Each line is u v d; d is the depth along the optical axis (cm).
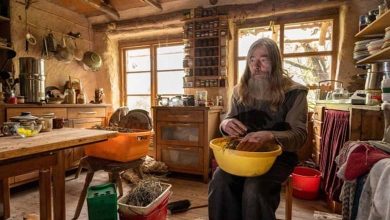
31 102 237
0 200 157
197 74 300
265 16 283
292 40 291
